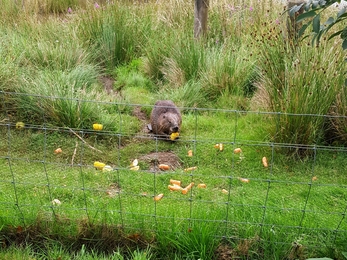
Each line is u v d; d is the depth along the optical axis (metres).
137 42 8.84
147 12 9.91
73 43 8.14
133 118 6.65
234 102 6.83
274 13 8.55
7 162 5.45
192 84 7.10
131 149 5.86
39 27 9.05
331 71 5.70
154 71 8.12
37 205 4.29
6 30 8.84
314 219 4.27
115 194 4.80
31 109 6.27
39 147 5.79
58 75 6.90
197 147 5.82
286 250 3.96
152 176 5.19
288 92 5.59
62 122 6.12
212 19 8.89
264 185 5.03
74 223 4.19
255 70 7.20
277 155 5.51
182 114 6.82
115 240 4.12
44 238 4.18
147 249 4.01
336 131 5.83
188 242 4.01
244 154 5.60
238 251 3.98
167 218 4.16
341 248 3.95
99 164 5.02
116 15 8.98
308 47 6.11
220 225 4.10
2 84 6.38
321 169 5.34
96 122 6.18
